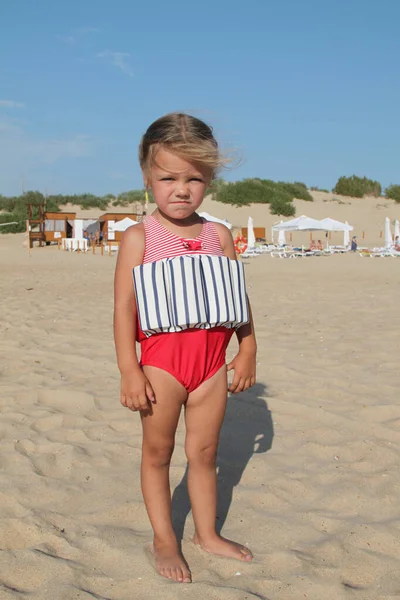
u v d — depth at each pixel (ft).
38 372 18.29
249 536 9.21
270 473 11.37
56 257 90.38
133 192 205.57
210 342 8.05
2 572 8.14
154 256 8.04
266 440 13.01
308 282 49.49
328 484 10.93
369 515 9.82
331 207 178.40
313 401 15.51
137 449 12.48
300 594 7.71
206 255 7.97
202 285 7.81
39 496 10.44
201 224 8.43
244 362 8.63
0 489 10.62
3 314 29.68
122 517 9.77
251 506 10.14
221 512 9.96
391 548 8.86
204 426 8.30
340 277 54.95
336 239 153.17
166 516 8.52
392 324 25.88
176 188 7.79
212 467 8.65
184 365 7.95
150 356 8.05
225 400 8.34
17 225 154.10
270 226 163.73
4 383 17.08
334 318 28.07
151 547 8.76
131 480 11.07
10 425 13.79
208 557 8.54
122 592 7.77
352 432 13.39
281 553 8.59
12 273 59.26
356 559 8.52
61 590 7.72
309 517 9.73
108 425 13.85
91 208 193.77
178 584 7.86
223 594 7.63
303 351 20.83
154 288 7.76
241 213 171.42
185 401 8.29
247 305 8.34
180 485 10.87
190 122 7.72
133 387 7.86
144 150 7.95
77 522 9.57
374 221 168.96
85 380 17.46
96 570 8.27
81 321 27.48
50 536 9.12
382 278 53.06
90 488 10.77
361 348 21.15
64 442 12.85
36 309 31.55
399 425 13.65
